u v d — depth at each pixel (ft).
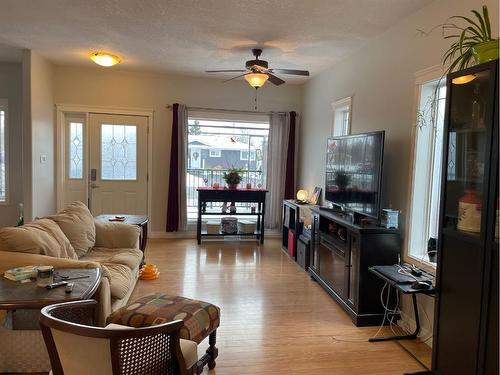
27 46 15.10
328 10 10.53
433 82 9.77
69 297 6.26
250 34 12.75
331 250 12.41
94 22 12.13
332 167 14.24
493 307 6.12
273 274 14.56
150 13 11.23
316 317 10.75
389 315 10.40
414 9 10.21
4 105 18.25
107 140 19.33
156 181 19.93
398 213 10.66
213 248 18.29
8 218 18.66
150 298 8.08
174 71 18.78
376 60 12.56
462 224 6.89
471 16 8.34
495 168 6.07
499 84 5.69
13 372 7.21
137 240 12.67
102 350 4.47
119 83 19.11
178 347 5.34
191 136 20.84
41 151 17.03
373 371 8.04
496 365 6.05
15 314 7.30
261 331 9.76
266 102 20.66
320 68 17.03
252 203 20.75
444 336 7.29
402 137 10.90
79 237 10.93
